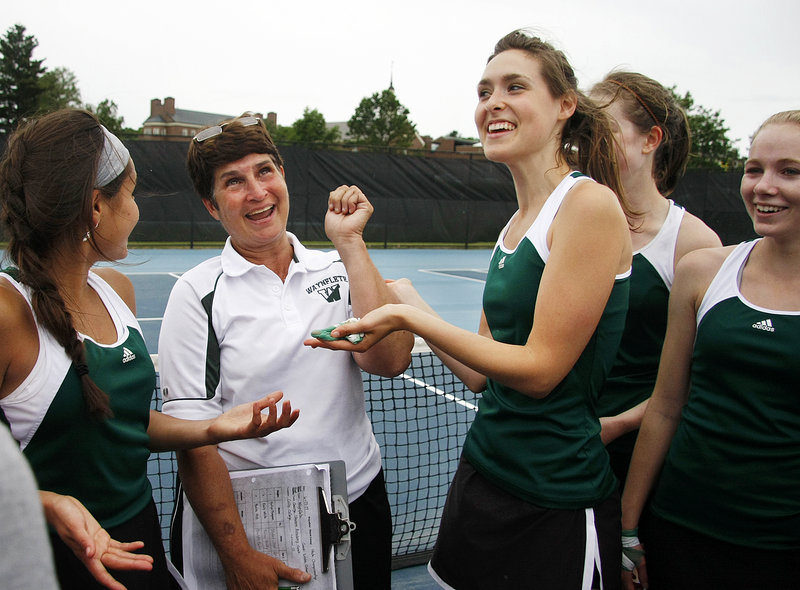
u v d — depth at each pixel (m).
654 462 1.75
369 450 1.79
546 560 1.47
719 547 1.54
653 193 2.06
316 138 64.06
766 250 1.50
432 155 18.14
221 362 1.63
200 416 1.58
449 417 4.54
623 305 1.49
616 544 1.55
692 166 24.78
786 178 1.40
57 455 1.26
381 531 1.81
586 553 1.47
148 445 1.49
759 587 1.50
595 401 1.54
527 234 1.46
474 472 1.63
